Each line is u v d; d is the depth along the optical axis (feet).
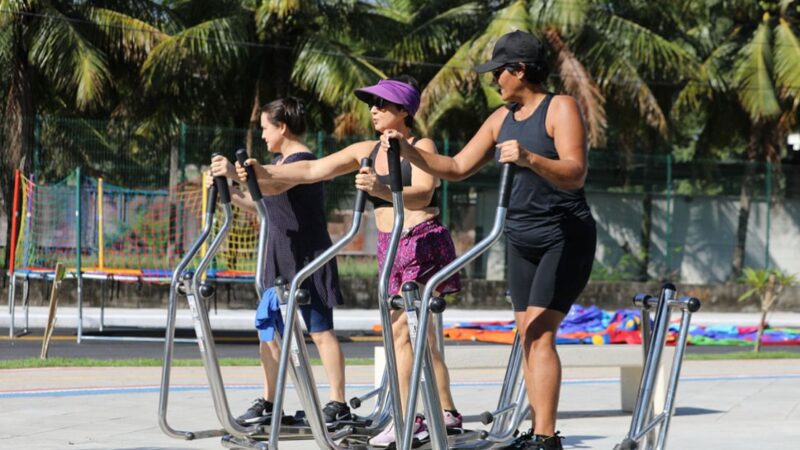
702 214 120.16
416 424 27.17
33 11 100.48
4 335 76.23
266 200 29.19
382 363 38.73
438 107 122.72
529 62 24.31
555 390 24.03
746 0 135.33
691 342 84.43
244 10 111.55
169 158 105.19
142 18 110.83
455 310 107.55
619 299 114.73
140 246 92.58
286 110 30.17
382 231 29.50
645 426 23.40
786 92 131.64
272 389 28.91
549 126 23.97
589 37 120.67
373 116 28.94
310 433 26.58
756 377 57.16
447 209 108.78
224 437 25.77
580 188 24.38
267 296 25.08
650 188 117.91
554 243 24.13
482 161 25.18
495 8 127.85
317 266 22.35
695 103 134.41
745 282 118.83
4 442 32.40
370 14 116.88
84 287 97.76
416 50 121.08
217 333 83.76
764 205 121.70
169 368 24.44
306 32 112.57
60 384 47.16
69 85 103.40
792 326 104.63
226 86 115.34
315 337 28.78
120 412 39.34
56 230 91.56
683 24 141.90
